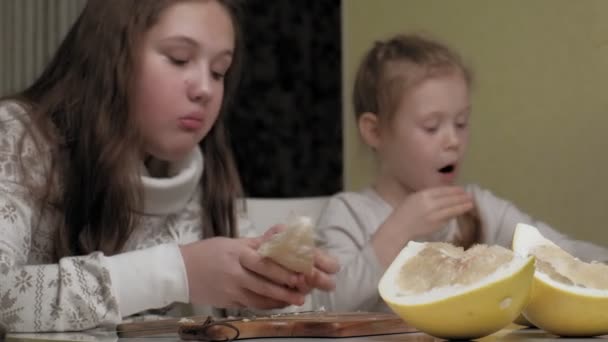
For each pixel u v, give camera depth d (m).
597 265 0.54
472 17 1.83
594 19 1.69
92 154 0.96
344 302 1.16
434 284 0.49
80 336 0.67
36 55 1.89
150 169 1.08
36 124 0.96
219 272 0.77
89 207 0.97
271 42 2.09
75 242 0.96
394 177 1.40
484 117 1.82
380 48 1.50
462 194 1.22
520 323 0.59
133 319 0.89
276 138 2.09
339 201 1.39
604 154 1.69
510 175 1.79
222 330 0.54
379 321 0.57
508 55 1.79
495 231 1.39
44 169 0.94
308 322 0.55
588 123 1.71
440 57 1.40
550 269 0.53
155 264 0.78
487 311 0.46
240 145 2.05
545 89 1.75
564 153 1.73
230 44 0.99
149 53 0.95
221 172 1.15
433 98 1.33
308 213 1.37
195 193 1.14
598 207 1.69
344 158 1.97
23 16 1.90
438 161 1.34
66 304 0.76
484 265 0.48
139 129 0.97
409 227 1.18
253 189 2.05
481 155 1.82
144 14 0.94
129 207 0.97
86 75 1.00
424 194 1.21
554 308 0.50
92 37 1.00
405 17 1.91
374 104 1.44
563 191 1.73
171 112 0.95
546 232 1.37
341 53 2.05
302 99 2.09
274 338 0.55
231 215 1.15
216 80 1.00
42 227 0.95
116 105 0.97
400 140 1.36
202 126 0.98
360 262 1.17
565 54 1.73
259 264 0.76
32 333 0.75
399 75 1.37
